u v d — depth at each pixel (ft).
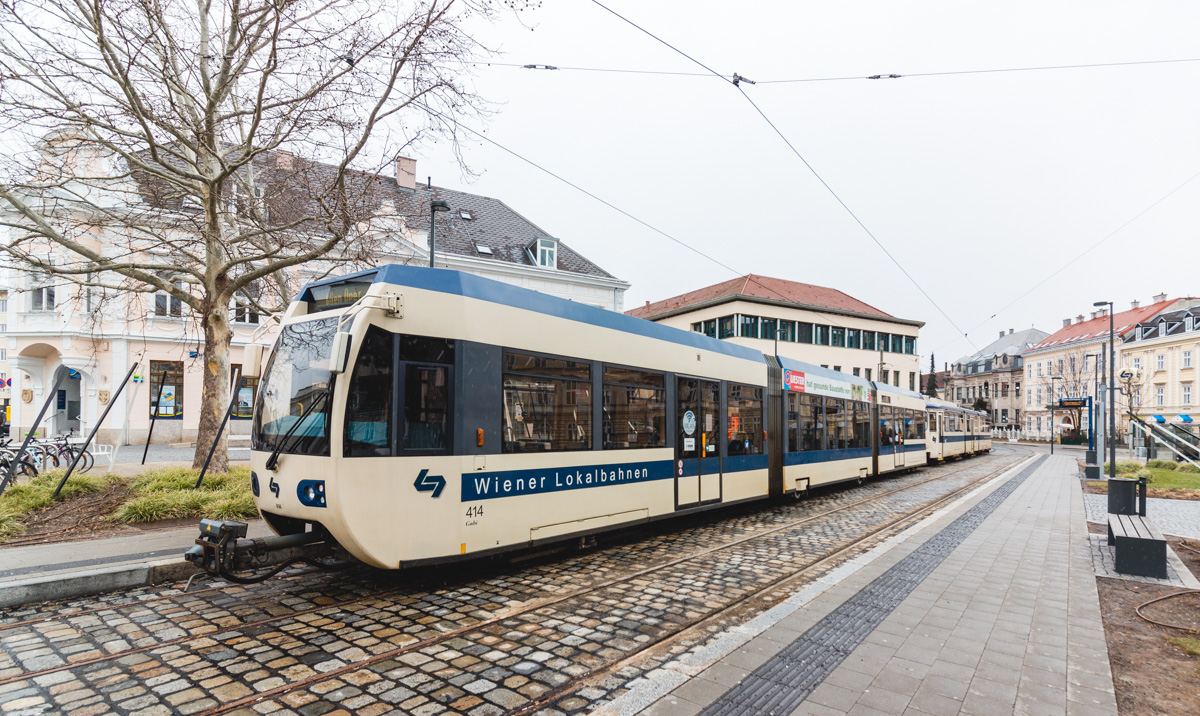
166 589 20.57
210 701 12.84
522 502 23.13
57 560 21.72
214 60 37.27
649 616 18.61
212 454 36.60
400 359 19.62
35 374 84.43
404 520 19.24
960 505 44.68
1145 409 189.16
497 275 99.14
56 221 39.68
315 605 19.30
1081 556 27.53
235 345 85.92
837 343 162.09
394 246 81.30
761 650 15.66
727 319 146.92
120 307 79.92
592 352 27.22
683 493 32.63
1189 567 26.05
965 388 327.47
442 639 16.53
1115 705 12.83
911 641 16.40
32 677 13.87
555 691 13.48
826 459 50.57
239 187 43.01
